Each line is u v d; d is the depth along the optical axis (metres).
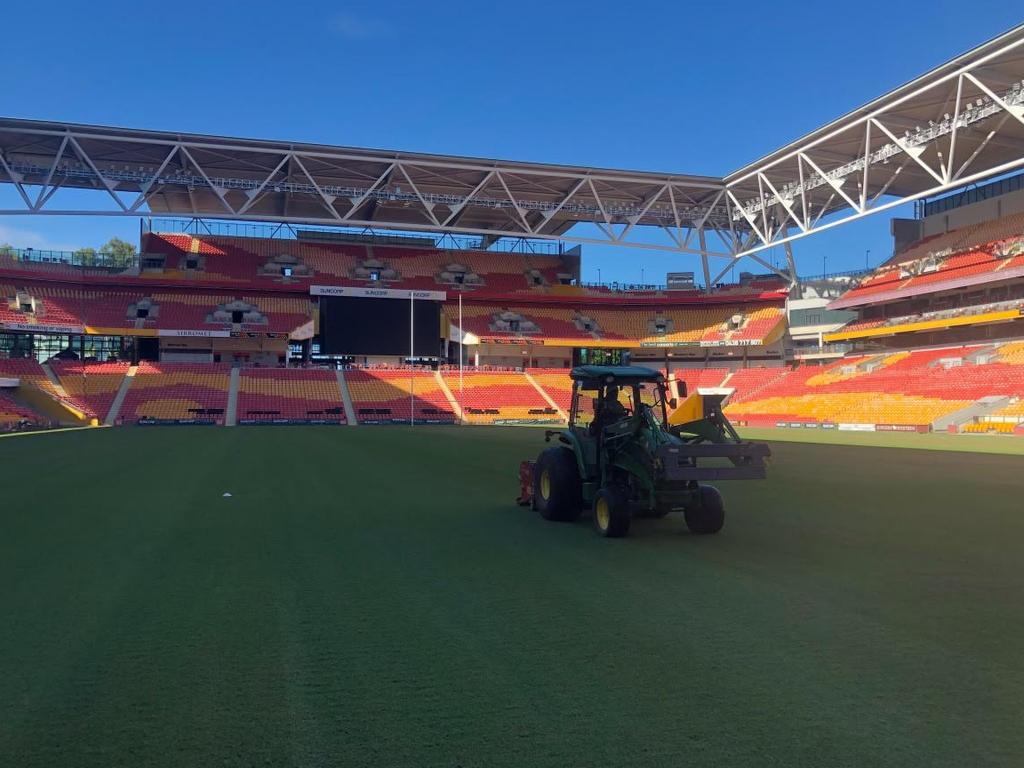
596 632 4.82
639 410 8.53
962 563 7.02
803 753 3.13
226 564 6.88
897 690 3.84
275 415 45.72
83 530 8.66
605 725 3.41
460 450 23.06
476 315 57.47
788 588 6.02
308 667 4.17
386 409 48.41
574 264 64.94
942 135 34.62
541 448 24.12
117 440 27.81
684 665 4.20
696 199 54.06
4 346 47.91
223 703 3.66
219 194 42.28
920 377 44.03
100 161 45.38
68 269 51.62
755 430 41.09
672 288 65.44
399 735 3.30
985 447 26.38
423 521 9.45
